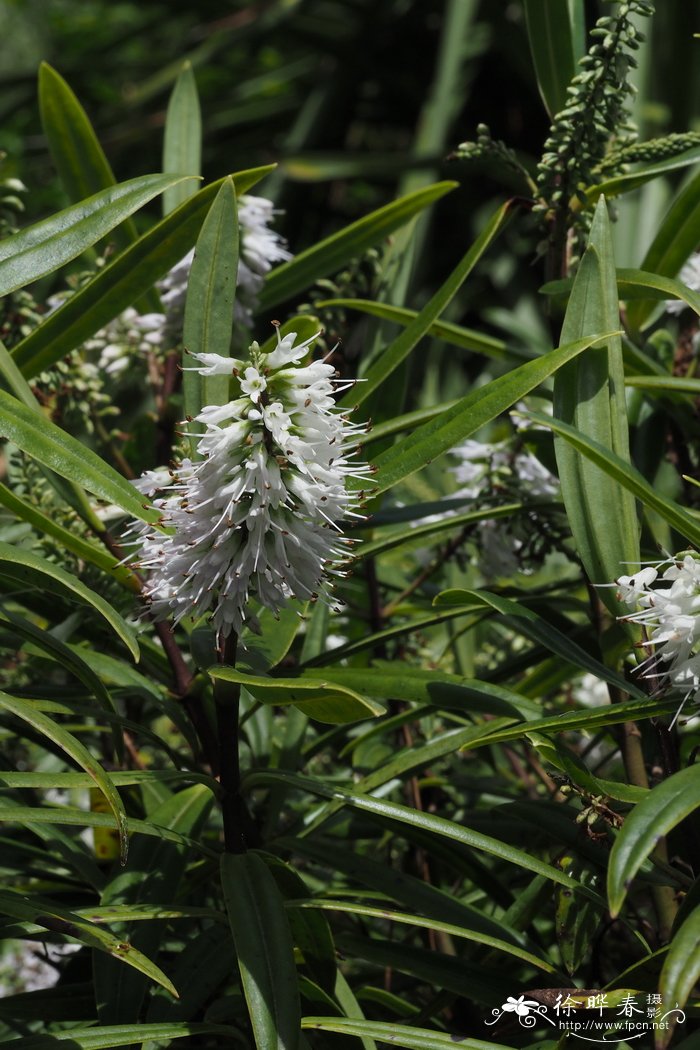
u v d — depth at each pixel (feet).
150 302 5.30
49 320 4.89
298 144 13.55
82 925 4.54
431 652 5.48
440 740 4.80
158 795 5.09
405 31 14.02
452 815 5.11
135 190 4.81
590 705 5.41
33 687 4.93
